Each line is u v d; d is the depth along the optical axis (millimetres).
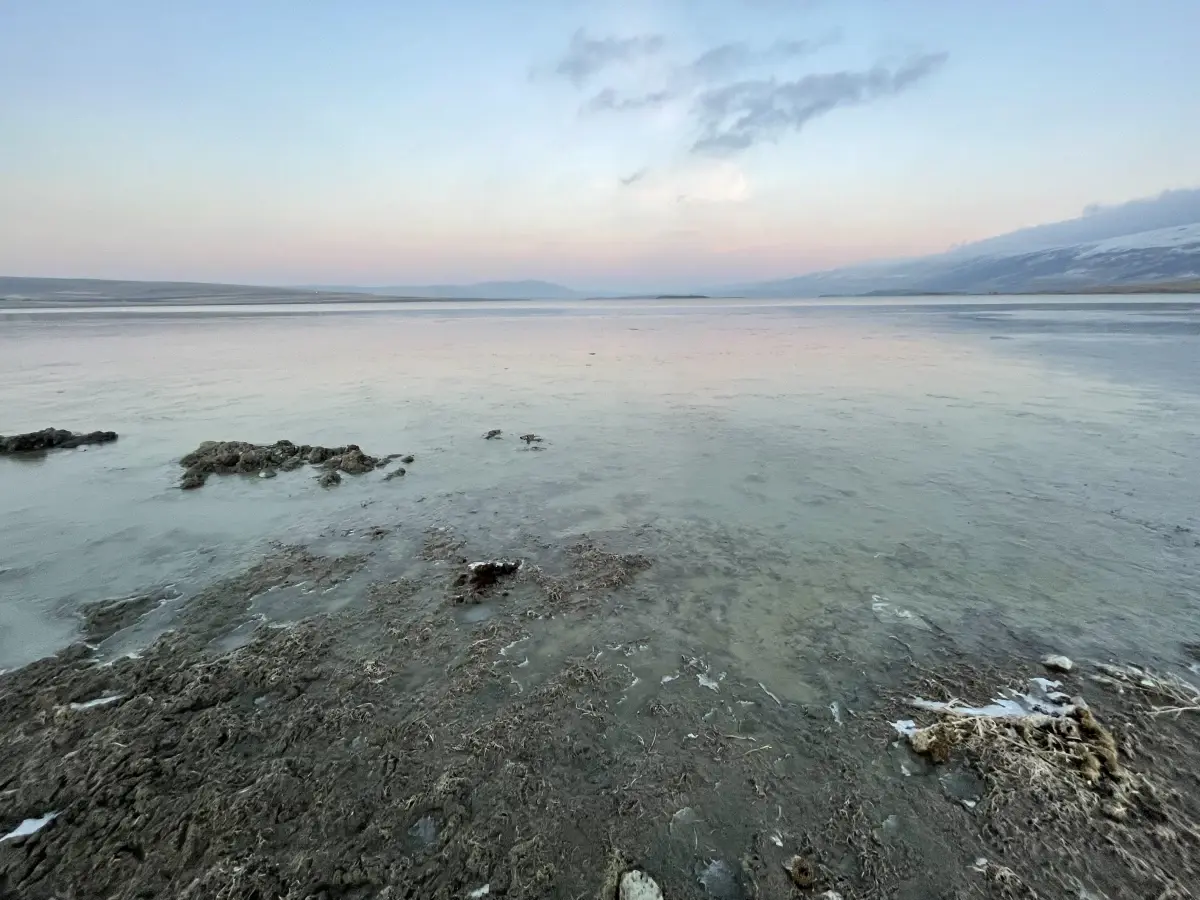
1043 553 5777
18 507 7332
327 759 3457
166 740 3592
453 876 2803
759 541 6207
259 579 5551
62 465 8977
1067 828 2945
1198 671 4020
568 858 2877
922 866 2799
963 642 4434
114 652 4469
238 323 41594
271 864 2863
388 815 3107
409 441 10359
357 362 21016
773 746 3508
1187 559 5578
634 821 3055
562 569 5703
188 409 12945
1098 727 3500
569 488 7902
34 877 2814
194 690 4008
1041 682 3963
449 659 4355
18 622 4871
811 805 3123
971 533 6266
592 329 37875
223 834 3006
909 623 4695
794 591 5215
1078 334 26344
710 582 5398
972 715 3648
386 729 3670
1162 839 2871
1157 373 15547
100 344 26516
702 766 3375
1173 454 8703
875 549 5961
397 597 5227
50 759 3457
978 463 8539
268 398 14203
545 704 3877
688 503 7297
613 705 3867
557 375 17828
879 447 9477
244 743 3578
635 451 9555
